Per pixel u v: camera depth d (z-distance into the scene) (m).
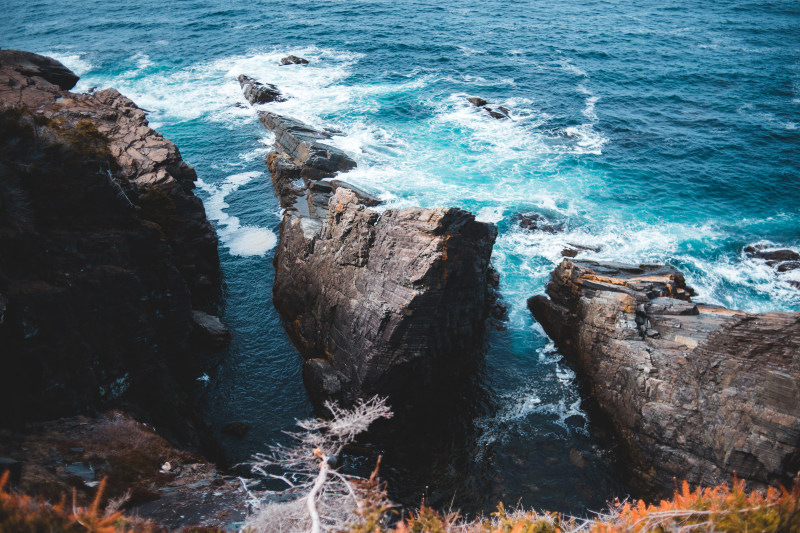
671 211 46.00
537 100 65.56
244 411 31.69
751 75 71.25
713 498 10.02
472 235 32.34
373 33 89.25
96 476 18.42
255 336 36.91
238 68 75.81
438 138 57.41
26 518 8.67
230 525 16.25
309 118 60.97
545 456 28.59
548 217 45.31
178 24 97.62
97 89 70.56
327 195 46.28
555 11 101.12
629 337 29.95
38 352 21.50
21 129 26.53
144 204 35.56
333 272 34.47
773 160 52.69
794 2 102.44
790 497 9.39
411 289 29.88
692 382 26.34
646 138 57.00
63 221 26.86
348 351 32.34
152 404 27.69
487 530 11.56
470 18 97.38
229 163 55.00
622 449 28.78
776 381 23.09
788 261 39.72
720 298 36.94
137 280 26.61
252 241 45.06
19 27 99.44
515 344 35.72
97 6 111.75
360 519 9.49
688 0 106.25
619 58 78.06
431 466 28.34
